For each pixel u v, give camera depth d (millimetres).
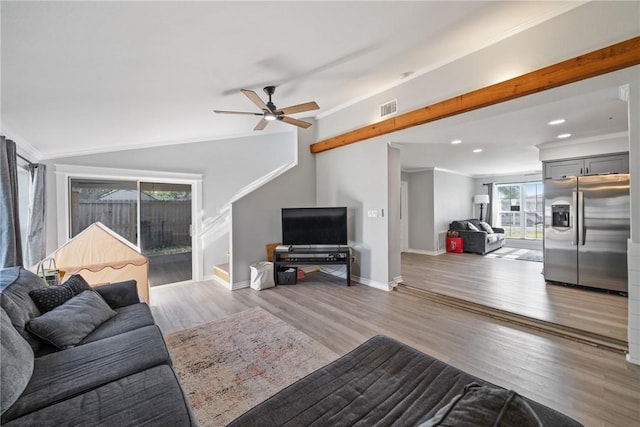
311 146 5418
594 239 3816
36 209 3488
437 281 4430
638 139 2102
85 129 3209
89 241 3223
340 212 4578
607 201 3709
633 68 2125
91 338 1856
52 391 1283
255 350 2453
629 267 2180
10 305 1684
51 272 2799
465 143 4332
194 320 3125
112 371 1439
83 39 1659
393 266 4305
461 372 1380
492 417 698
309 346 2514
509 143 4324
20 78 1928
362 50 2693
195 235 4926
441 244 7398
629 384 1930
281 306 3535
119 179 4289
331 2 1853
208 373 2127
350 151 4738
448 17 2346
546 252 4262
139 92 2578
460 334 2717
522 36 2643
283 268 4824
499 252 7285
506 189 8633
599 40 2246
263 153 5691
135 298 2623
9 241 2508
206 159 5055
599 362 2205
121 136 3797
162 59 2102
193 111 3475
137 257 3355
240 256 4477
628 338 2211
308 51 2494
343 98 4348
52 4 1340
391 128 3818
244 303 3672
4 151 2496
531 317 2955
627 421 1612
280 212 4984
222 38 2002
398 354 1563
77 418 1112
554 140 4121
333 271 5207
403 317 3146
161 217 4688
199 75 2512
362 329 2848
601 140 3867
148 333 1862
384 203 4211
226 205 5258
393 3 2006
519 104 2736
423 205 7348
